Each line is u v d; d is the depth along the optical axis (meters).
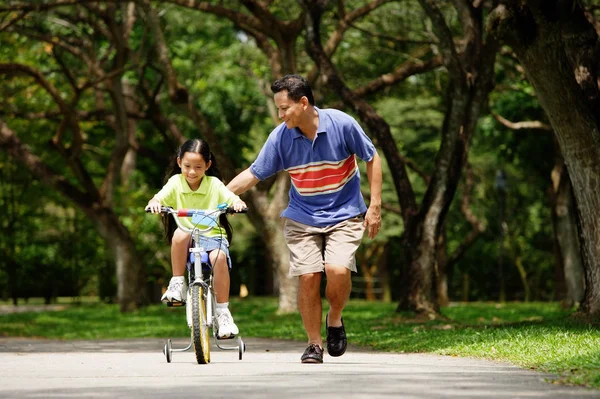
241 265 100.44
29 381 14.79
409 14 53.19
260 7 48.09
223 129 75.38
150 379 14.87
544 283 93.75
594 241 29.28
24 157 59.91
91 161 82.06
